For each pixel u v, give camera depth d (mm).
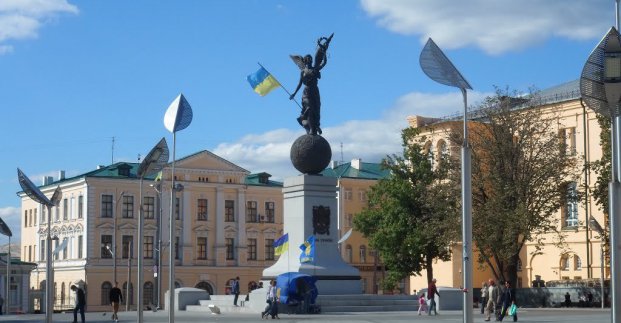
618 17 29562
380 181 95625
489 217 73688
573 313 63500
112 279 126625
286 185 64938
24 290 114250
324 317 54250
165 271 129375
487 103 80062
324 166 64312
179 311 71000
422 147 93500
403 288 128625
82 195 128250
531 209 75438
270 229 138500
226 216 135000
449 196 78375
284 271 63156
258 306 62562
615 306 18969
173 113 30609
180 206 131250
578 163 93438
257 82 63062
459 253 111000
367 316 55344
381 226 93062
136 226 129000
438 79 22812
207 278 132125
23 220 146250
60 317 67062
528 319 53688
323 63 65625
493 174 76125
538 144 77812
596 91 19828
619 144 20109
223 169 135000
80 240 128000
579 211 100188
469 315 21828
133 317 62594
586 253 98500
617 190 19406
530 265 106812
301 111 65562
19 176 33125
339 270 62812
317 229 63250
